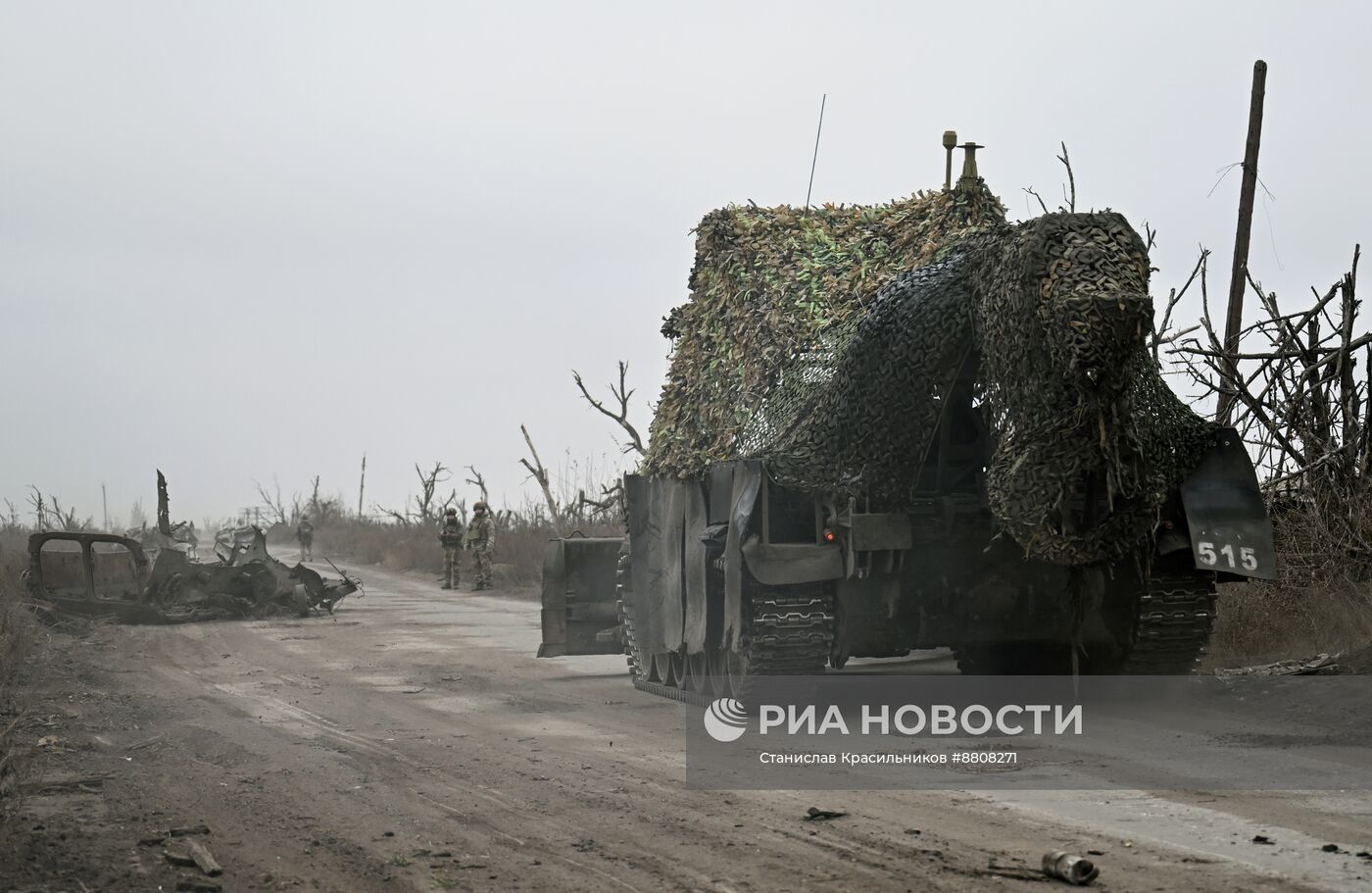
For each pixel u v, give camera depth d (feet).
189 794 28.89
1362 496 45.29
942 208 43.86
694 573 43.37
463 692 46.96
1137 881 20.36
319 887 21.72
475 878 21.90
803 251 44.29
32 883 21.76
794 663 37.91
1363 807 24.85
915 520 38.50
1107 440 33.63
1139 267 33.12
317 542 241.76
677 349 48.34
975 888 20.39
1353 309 47.78
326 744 35.37
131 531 157.48
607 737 36.14
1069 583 37.32
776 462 38.24
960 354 37.19
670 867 22.25
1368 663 38.58
